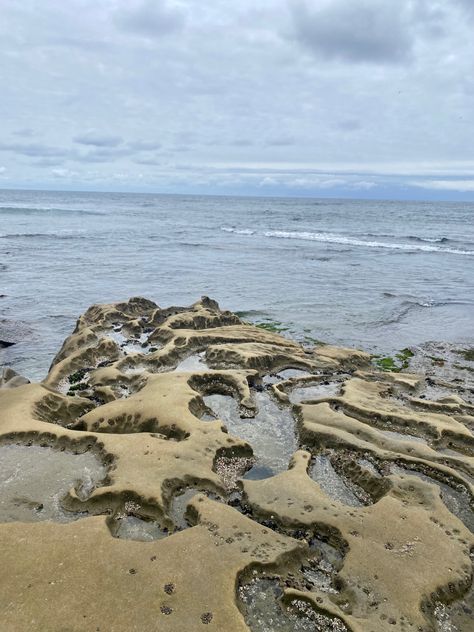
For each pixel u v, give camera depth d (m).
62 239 63.69
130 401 15.23
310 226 98.19
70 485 11.41
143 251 56.03
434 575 8.89
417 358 23.72
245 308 32.59
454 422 15.23
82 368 19.73
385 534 9.83
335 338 26.75
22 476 11.72
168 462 11.87
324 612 8.02
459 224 110.56
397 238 76.12
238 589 8.39
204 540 9.31
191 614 7.73
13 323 28.38
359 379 18.83
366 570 8.93
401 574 8.86
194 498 10.57
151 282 40.09
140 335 23.95
